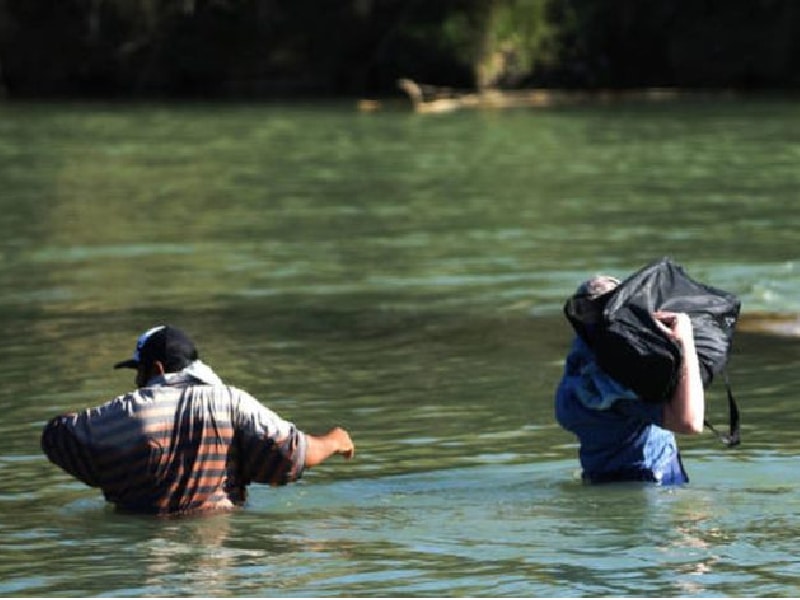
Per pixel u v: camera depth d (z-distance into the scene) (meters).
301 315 28.67
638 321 15.86
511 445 18.91
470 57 122.19
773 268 33.12
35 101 118.69
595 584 13.16
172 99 121.31
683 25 124.69
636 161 63.69
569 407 16.56
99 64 126.50
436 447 18.84
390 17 125.44
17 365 24.14
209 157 68.62
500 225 42.06
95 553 14.41
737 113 95.50
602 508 15.55
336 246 38.34
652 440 16.48
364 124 90.31
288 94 125.31
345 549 14.37
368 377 23.23
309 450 16.05
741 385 22.34
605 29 124.44
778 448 18.44
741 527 14.75
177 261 36.16
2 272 34.62
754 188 51.94
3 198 51.59
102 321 28.12
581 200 48.78
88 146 75.50
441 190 52.88
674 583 13.16
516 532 14.78
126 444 15.76
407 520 15.36
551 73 123.50
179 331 16.28
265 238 40.16
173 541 14.74
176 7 126.56
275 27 126.81
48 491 16.95
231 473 15.98
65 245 39.28
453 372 23.52
